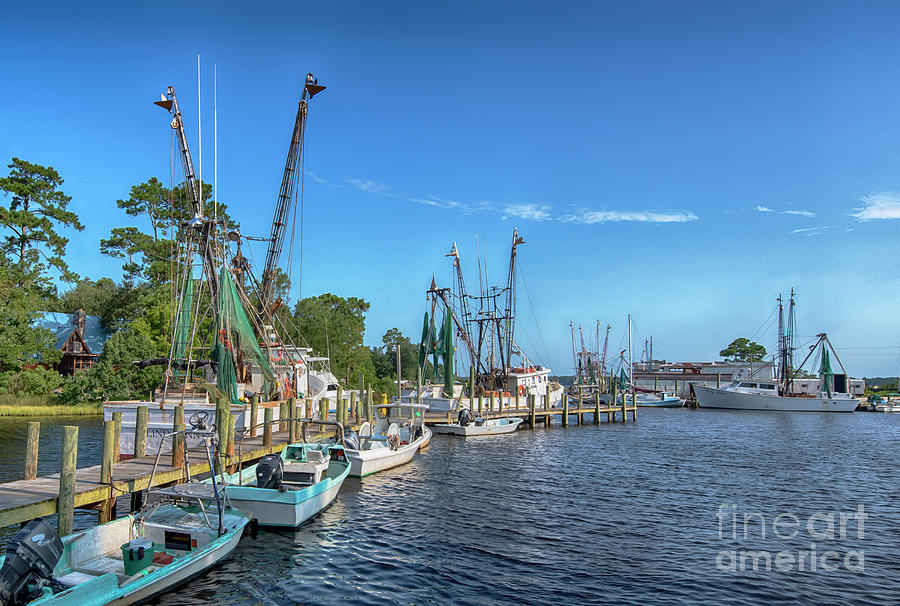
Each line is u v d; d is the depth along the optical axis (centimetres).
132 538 1500
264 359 3180
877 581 1608
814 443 4834
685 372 12575
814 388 10250
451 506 2353
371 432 3284
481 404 5419
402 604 1402
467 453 3894
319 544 1812
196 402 2727
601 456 3878
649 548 1859
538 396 6594
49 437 4009
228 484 1945
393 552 1766
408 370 11350
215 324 3153
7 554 1131
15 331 5781
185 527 1559
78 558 1357
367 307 9950
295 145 3975
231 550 1653
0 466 2914
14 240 6806
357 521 2089
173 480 1903
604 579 1587
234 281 3381
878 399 9806
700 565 1709
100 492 1627
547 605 1412
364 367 8369
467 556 1748
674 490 2762
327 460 2458
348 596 1438
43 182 7088
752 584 1572
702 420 7444
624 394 6938
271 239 4100
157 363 3206
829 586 1568
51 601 1090
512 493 2622
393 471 3123
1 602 1095
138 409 2125
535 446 4334
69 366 6788
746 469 3428
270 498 1894
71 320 7219
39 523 1217
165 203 7544
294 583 1505
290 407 2803
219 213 7219
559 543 1892
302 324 7781
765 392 9456
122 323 7338
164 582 1359
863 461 3809
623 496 2608
